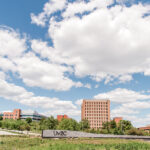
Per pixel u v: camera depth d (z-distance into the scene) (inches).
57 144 951.6
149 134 3944.4
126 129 4601.4
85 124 5324.8
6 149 715.4
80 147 825.5
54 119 4503.0
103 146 938.7
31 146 828.6
